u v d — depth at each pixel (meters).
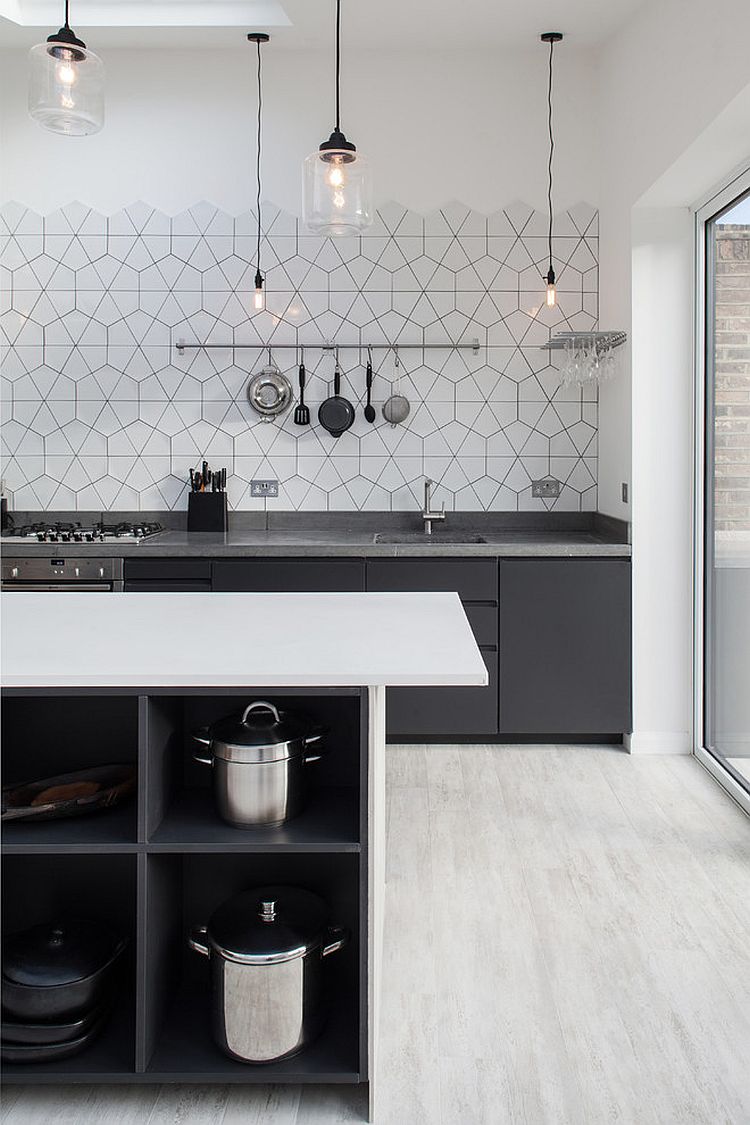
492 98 4.73
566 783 3.89
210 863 2.35
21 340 4.86
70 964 2.07
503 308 4.81
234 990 2.01
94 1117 1.96
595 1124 1.93
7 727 2.38
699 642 4.20
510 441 4.86
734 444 3.78
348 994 2.32
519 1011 2.31
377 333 4.82
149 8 4.40
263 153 4.77
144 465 4.89
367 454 4.88
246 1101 2.02
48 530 4.62
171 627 2.37
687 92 3.38
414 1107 1.98
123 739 2.37
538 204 4.76
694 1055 2.15
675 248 4.14
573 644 4.27
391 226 4.79
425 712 4.30
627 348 4.25
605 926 2.72
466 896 2.90
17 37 4.54
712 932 2.69
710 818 3.52
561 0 4.04
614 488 4.53
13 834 2.03
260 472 4.89
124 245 4.82
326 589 4.26
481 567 4.25
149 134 4.78
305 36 4.51
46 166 4.79
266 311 4.83
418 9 4.16
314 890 2.35
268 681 1.90
